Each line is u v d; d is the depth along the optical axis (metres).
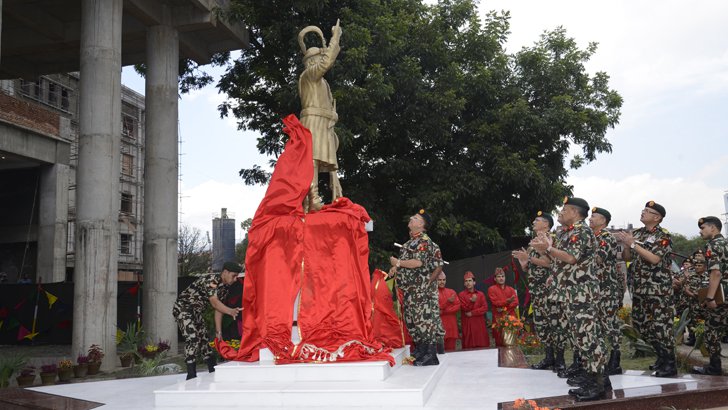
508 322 10.60
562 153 17.12
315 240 6.88
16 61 17.33
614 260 6.83
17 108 19.88
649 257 6.40
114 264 11.49
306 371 6.00
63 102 32.31
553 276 5.84
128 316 16.27
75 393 6.94
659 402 5.27
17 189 22.39
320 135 7.65
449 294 10.69
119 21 11.97
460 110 15.48
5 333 17.00
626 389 5.62
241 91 17.16
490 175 16.06
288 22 14.64
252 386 5.80
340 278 6.69
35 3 14.39
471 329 11.20
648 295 6.59
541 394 5.78
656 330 6.54
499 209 16.55
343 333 6.41
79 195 11.38
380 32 14.43
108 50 11.66
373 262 14.88
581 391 5.32
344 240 6.89
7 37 15.85
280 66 15.83
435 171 15.89
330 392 5.44
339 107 13.83
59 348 15.86
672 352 6.50
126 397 6.57
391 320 7.65
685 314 8.21
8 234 22.34
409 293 7.14
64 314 16.84
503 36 16.84
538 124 15.59
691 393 5.41
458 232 15.40
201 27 14.34
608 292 6.79
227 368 6.16
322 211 7.17
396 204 16.36
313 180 7.51
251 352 6.59
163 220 13.52
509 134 16.05
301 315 6.57
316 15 14.46
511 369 7.72
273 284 6.70
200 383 6.09
